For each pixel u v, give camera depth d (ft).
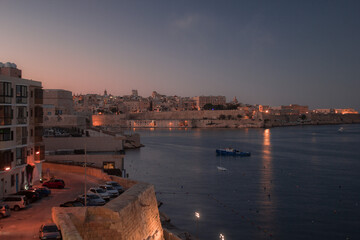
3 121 140.77
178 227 202.28
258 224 208.44
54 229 85.40
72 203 123.95
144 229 108.88
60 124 351.67
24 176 163.94
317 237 189.37
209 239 182.80
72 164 239.50
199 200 262.88
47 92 409.28
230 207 243.81
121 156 262.26
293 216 223.71
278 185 314.14
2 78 140.56
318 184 316.81
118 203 98.78
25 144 159.94
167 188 303.68
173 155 536.01
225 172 383.04
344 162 455.22
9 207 121.49
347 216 222.69
